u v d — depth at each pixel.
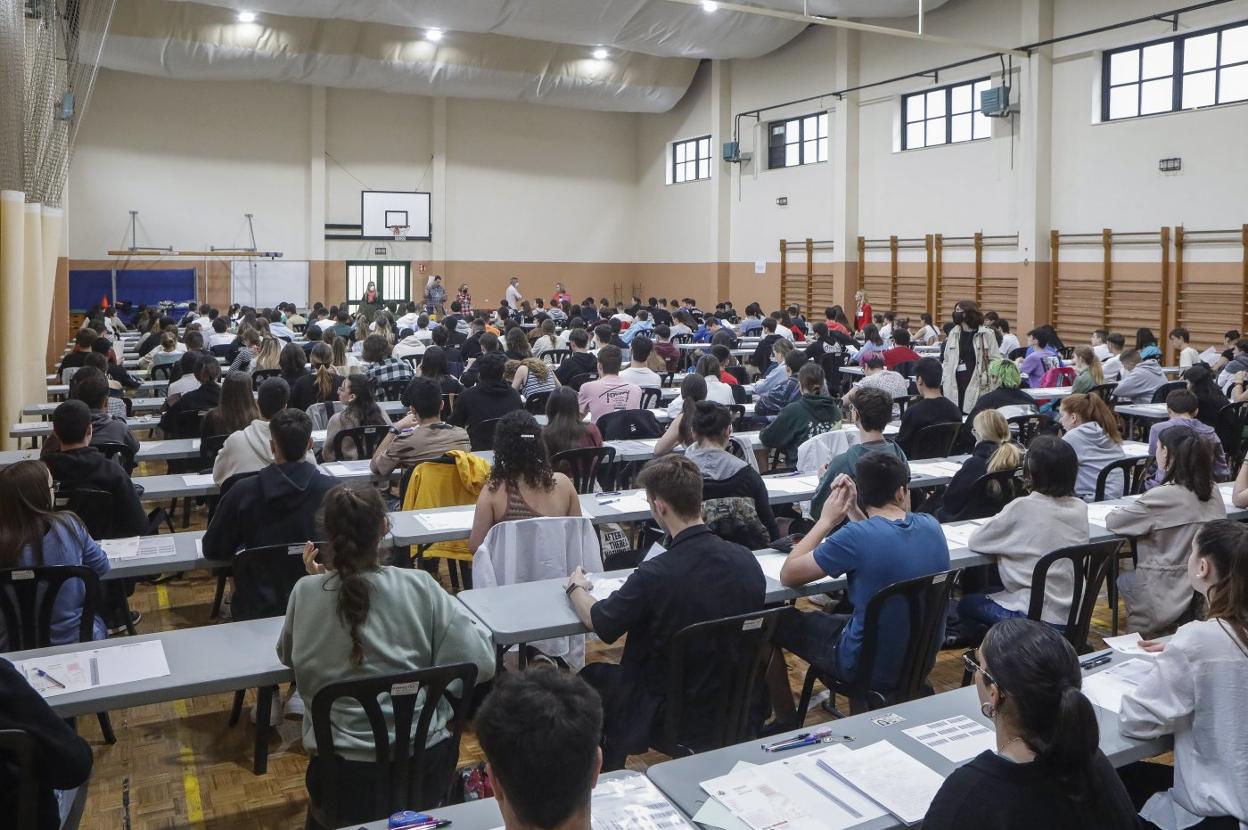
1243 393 8.25
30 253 8.42
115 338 14.14
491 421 6.35
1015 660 1.79
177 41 16.53
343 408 6.72
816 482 5.09
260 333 11.21
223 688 2.67
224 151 19.72
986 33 14.68
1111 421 5.69
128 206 19.06
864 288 17.34
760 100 19.34
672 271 22.27
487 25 15.85
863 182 17.17
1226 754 2.26
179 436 7.16
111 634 4.82
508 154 22.05
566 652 3.81
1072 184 13.76
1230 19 11.66
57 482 4.21
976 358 8.87
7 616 3.19
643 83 20.08
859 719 2.48
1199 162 12.14
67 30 10.09
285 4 14.74
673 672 2.79
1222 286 12.03
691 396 5.95
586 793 1.46
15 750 2.13
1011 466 4.57
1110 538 4.16
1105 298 13.41
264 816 3.34
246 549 3.71
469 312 19.69
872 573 3.15
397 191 21.14
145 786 3.54
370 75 18.12
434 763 2.60
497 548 3.73
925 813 2.00
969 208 15.20
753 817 2.00
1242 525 2.56
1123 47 13.00
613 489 6.07
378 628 2.58
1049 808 1.72
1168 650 2.36
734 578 2.95
